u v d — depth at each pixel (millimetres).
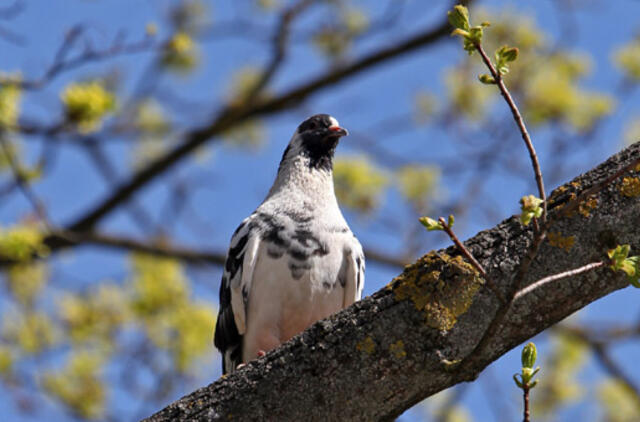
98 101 11625
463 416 15188
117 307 16031
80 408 15375
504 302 4910
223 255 16875
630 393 16078
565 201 5547
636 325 16531
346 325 5531
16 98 11477
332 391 5500
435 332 5422
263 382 5582
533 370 5191
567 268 5438
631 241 5430
